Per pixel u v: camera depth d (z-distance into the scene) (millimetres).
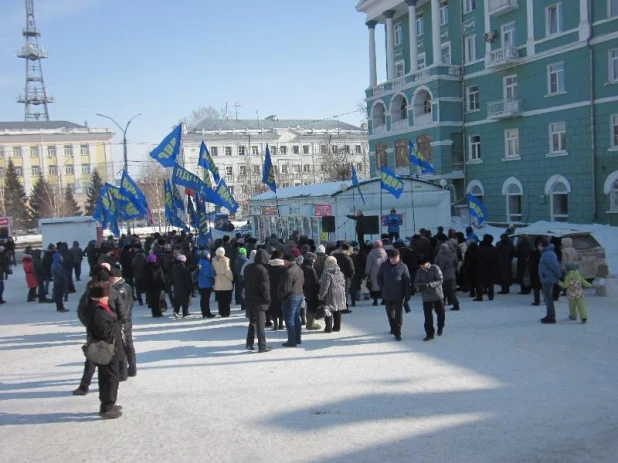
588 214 30562
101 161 94562
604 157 29547
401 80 42688
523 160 34844
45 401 8047
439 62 39406
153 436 6508
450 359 9180
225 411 7230
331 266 11602
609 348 9383
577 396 7172
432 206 25172
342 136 86625
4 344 12227
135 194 22750
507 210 36312
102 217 26828
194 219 24234
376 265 14391
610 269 19000
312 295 12148
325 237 23812
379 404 7188
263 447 6008
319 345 10648
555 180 32531
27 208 78562
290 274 10547
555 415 6562
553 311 11391
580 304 11328
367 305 15117
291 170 83562
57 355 11000
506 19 35562
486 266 14531
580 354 9102
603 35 29141
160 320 14414
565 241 13766
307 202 25234
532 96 33875
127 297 8891
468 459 5504
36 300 19984
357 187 23484
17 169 90688
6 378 9398
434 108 39375
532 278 13469
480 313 12922
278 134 83562
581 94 30594
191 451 6008
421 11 44062
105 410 7164
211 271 14453
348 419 6707
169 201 24266
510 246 15508
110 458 5941
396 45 47219
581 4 30219
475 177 38906
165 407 7520
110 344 7098
